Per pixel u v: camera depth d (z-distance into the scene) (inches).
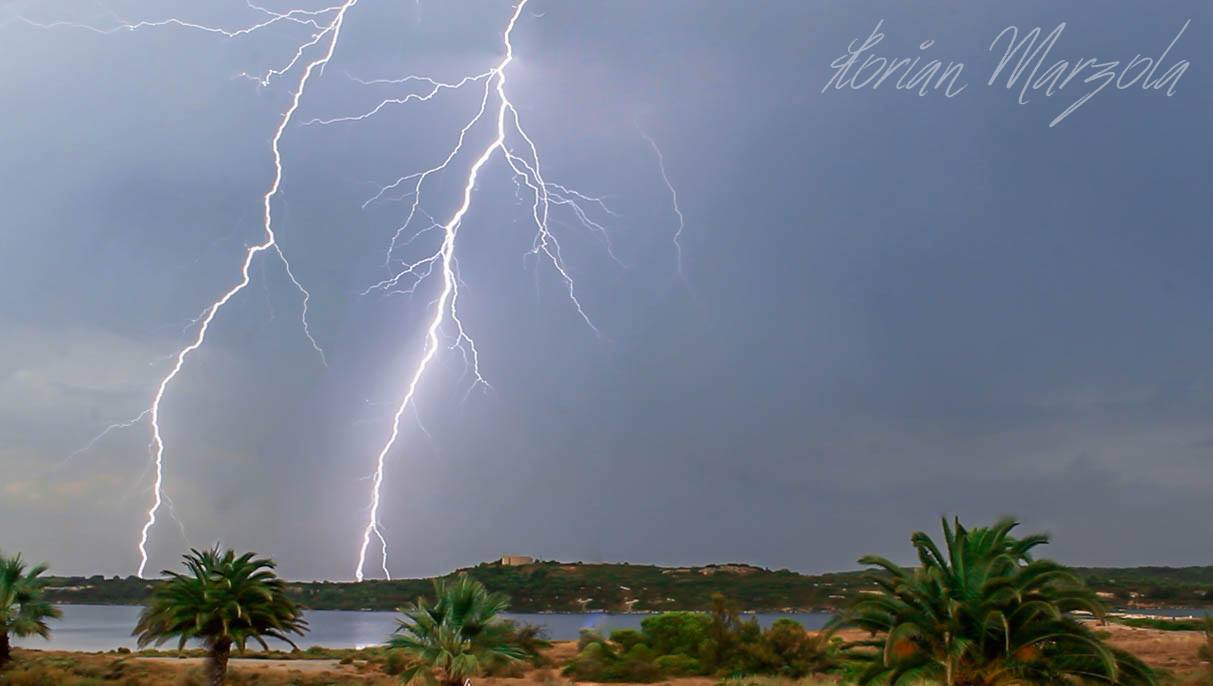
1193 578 4471.0
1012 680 607.2
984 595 617.3
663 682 1608.0
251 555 1090.1
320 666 1852.9
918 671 616.4
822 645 1705.2
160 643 1053.8
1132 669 598.2
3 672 1397.6
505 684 1501.0
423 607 952.9
